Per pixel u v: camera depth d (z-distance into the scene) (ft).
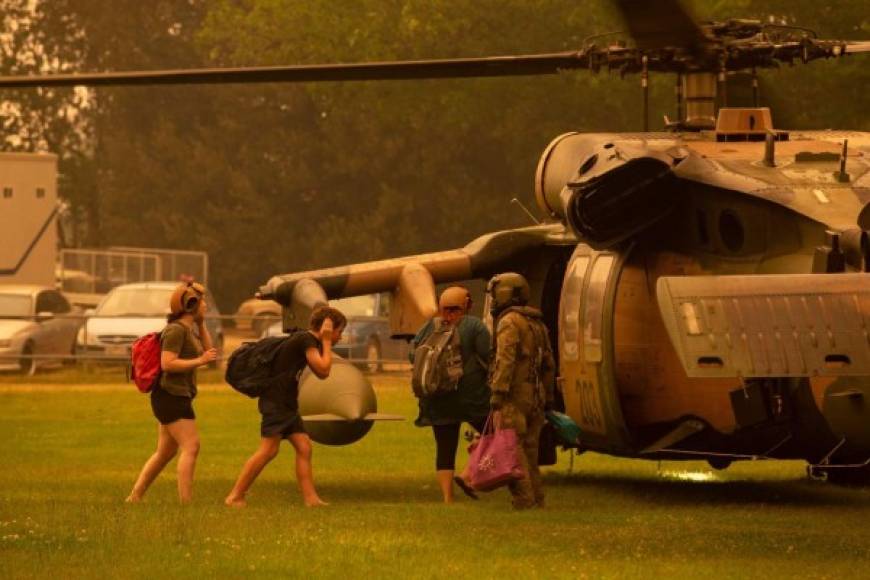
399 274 145.69
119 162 612.70
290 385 119.55
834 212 115.65
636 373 125.59
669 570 88.58
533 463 116.57
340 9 426.10
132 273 453.99
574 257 134.41
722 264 121.60
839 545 98.27
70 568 88.74
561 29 414.82
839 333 98.27
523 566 89.66
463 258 146.41
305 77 127.03
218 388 279.90
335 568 88.89
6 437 188.14
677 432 122.42
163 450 122.31
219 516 110.22
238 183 581.53
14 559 91.56
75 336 315.58
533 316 115.34
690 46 127.75
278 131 584.81
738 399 119.55
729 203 120.37
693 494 133.08
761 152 125.59
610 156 123.65
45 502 119.85
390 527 105.29
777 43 128.57
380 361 299.99
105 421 210.79
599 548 96.63
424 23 409.28
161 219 596.29
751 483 142.92
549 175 134.62
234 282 589.73
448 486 124.88
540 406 115.75
